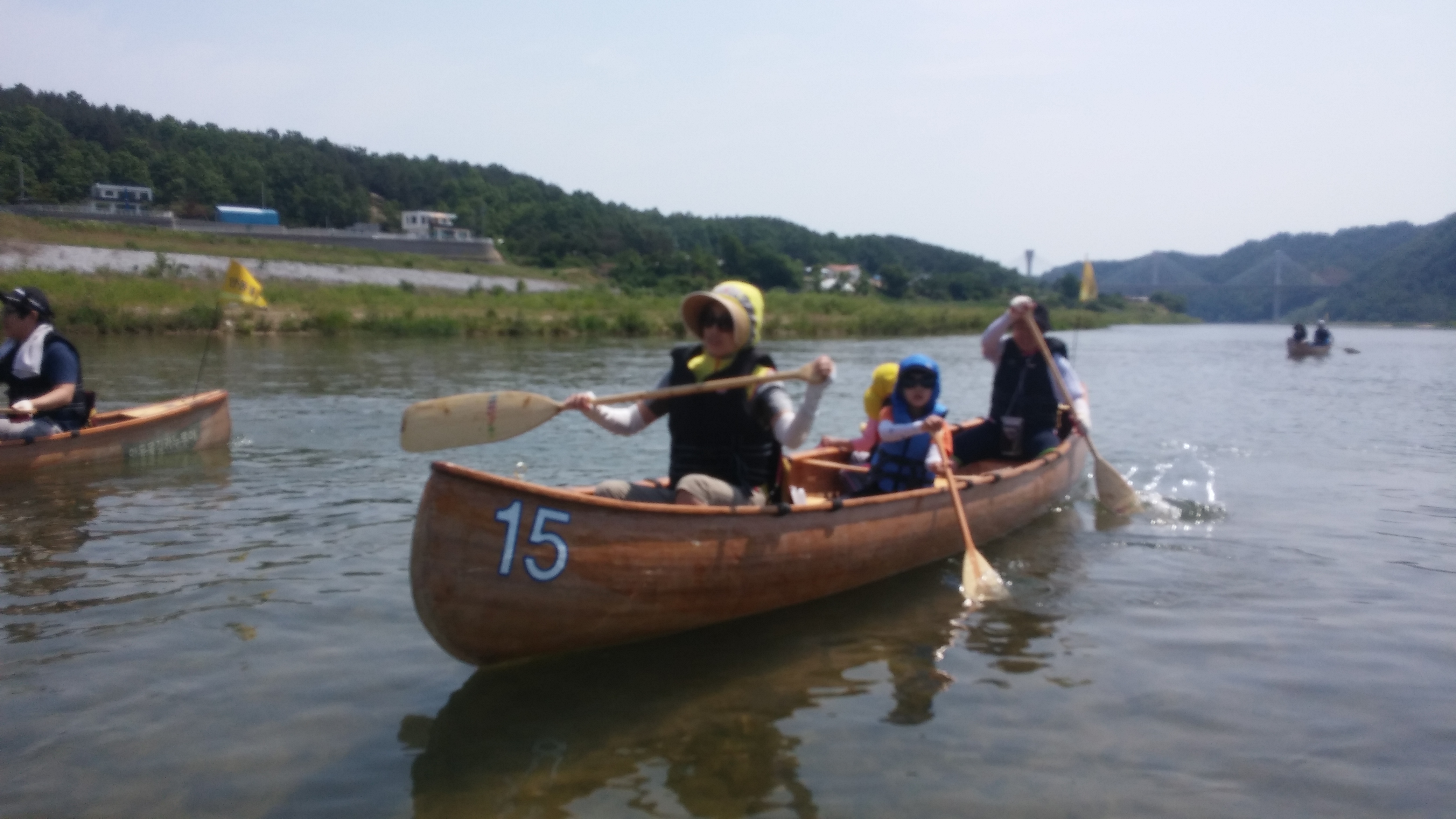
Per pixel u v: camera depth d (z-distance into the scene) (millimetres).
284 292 33625
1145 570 5879
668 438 9992
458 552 3801
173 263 39219
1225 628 4875
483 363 18734
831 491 7207
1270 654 4531
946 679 4227
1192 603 5266
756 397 4660
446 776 3346
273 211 85188
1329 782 3379
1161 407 14656
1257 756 3561
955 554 6176
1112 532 6812
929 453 6199
